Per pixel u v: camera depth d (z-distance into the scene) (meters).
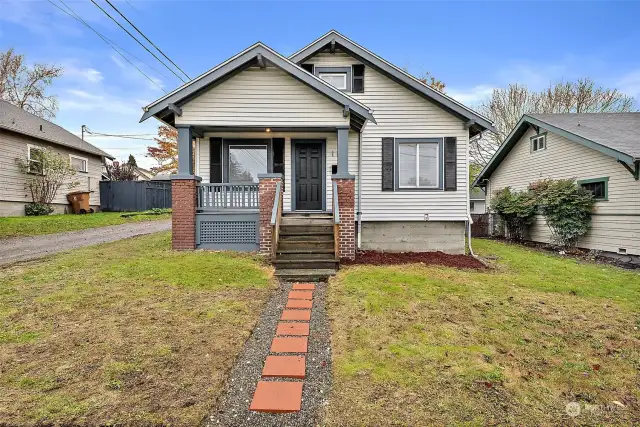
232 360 3.11
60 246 8.39
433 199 9.49
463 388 2.72
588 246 11.24
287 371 2.99
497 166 16.86
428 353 3.28
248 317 4.14
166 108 7.60
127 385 2.67
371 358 3.18
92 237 10.01
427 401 2.55
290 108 7.84
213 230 7.89
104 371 2.84
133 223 14.30
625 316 4.44
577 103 25.94
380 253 8.75
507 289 5.54
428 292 5.21
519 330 3.89
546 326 4.04
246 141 9.45
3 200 13.41
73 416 2.30
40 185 14.99
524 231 14.18
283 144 9.52
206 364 3.01
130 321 3.87
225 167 9.36
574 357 3.29
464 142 9.51
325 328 3.96
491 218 16.39
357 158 9.54
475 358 3.20
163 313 4.14
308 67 9.63
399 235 9.57
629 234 9.88
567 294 5.44
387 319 4.13
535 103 26.73
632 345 3.58
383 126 9.54
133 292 4.85
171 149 29.42
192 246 7.77
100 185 19.14
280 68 7.74
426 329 3.85
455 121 9.52
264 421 2.36
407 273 6.36
